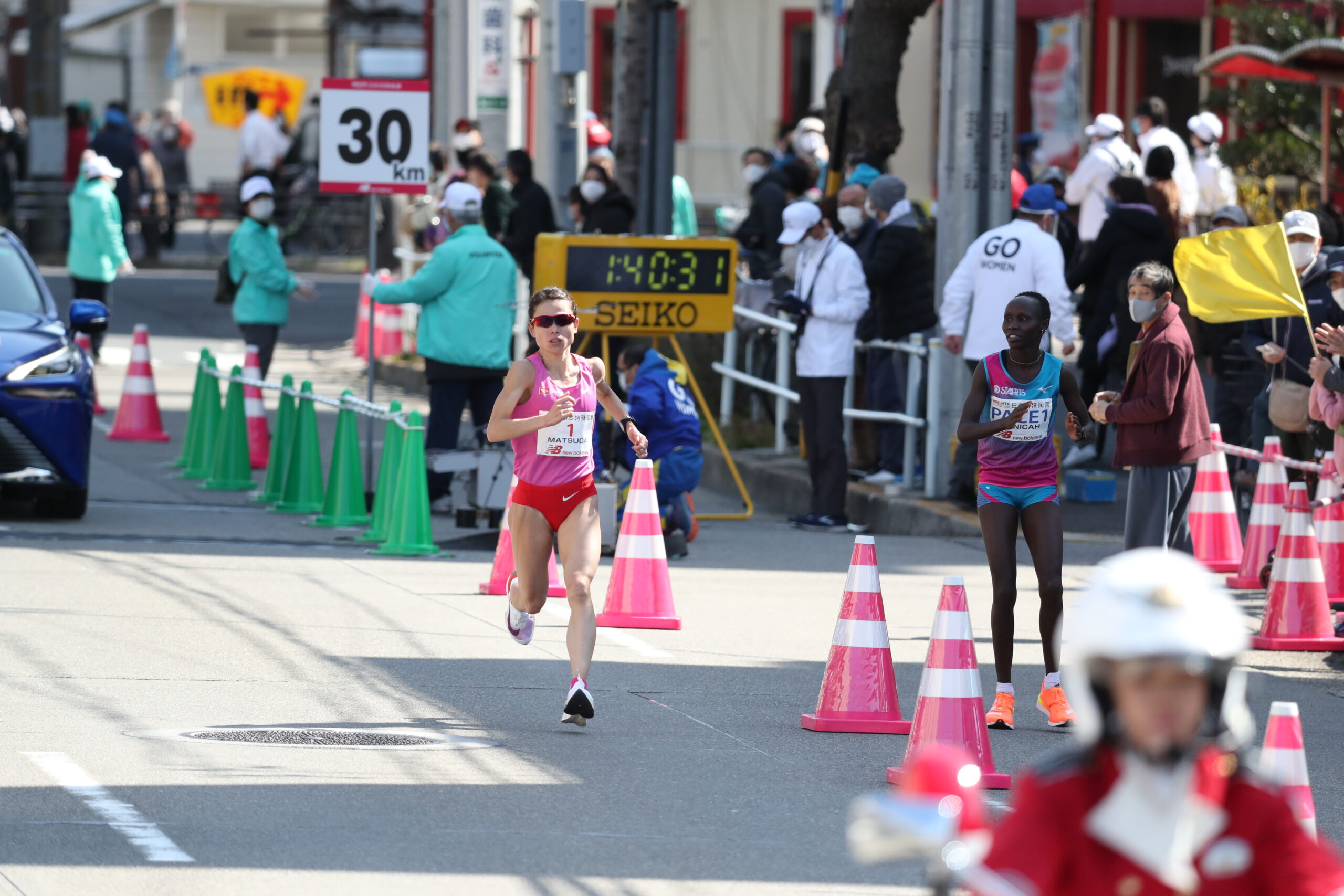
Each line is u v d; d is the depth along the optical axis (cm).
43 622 3381
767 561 4516
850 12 6712
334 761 2508
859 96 6594
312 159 14062
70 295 10194
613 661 3312
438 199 8388
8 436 4456
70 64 17425
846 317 4897
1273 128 7594
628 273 5144
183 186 13888
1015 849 1019
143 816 2194
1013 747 2717
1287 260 3556
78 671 2998
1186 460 3303
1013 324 2762
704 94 13962
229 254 6078
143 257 12681
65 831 2123
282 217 13062
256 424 6022
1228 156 7388
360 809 2266
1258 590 4238
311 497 5062
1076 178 6825
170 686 2927
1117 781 1025
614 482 4622
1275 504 4244
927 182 12019
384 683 3022
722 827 2252
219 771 2422
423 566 4241
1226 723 1009
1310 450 4428
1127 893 1025
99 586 3762
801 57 13762
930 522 5009
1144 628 980
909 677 3241
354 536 4659
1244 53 6372
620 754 2619
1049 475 2822
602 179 6881
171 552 4256
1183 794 1020
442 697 2944
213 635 3334
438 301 4894
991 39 5103
